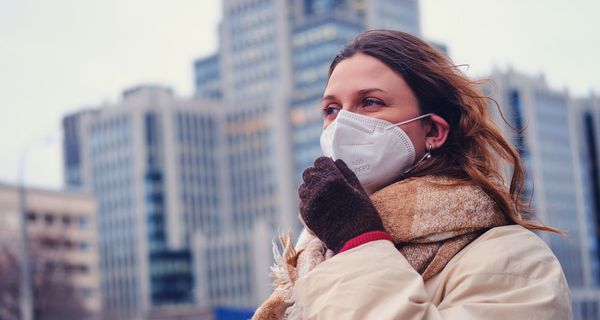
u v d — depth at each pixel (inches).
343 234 82.0
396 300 76.6
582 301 4886.8
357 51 95.3
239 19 5679.1
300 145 5073.8
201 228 5206.7
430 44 97.0
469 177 90.7
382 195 87.0
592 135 5698.8
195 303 4965.6
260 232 4881.9
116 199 5315.0
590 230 5398.6
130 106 5275.6
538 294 78.9
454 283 81.7
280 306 85.8
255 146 5231.3
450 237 84.9
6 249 2445.9
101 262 5319.9
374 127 91.8
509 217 88.4
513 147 95.3
